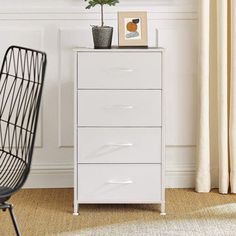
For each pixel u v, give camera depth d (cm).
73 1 404
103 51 355
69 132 413
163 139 361
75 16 405
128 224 346
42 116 411
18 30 404
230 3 398
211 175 414
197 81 405
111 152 362
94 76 357
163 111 360
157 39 408
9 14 403
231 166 403
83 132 360
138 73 357
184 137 416
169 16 406
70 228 339
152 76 358
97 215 362
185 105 414
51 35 406
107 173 362
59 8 403
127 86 358
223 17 394
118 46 371
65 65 409
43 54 273
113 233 331
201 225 344
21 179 263
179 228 338
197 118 405
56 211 368
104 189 363
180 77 411
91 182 362
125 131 361
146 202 364
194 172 417
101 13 385
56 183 415
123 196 364
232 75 398
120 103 359
